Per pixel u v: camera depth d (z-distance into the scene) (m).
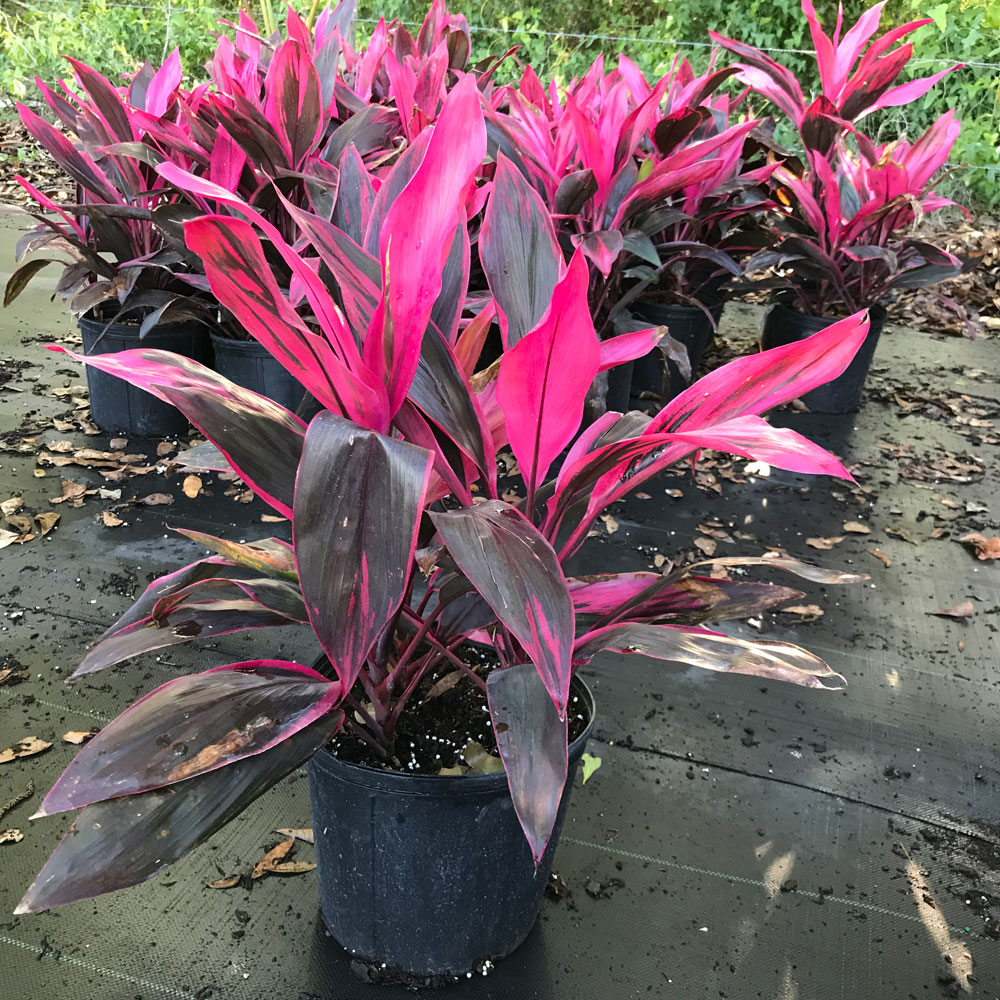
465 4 8.36
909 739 1.96
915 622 2.37
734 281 3.45
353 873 1.29
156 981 1.37
